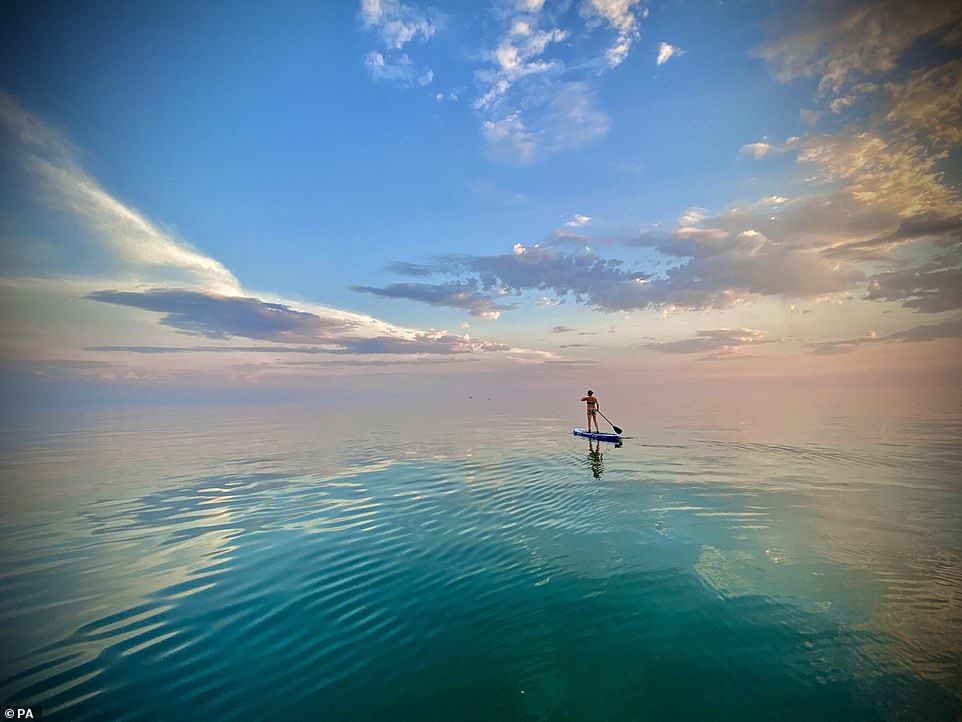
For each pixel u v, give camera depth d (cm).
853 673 403
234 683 420
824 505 877
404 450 1861
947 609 500
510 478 1245
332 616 536
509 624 507
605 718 367
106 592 611
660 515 856
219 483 1287
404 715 376
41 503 1081
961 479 1044
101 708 389
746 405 3812
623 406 4347
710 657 436
